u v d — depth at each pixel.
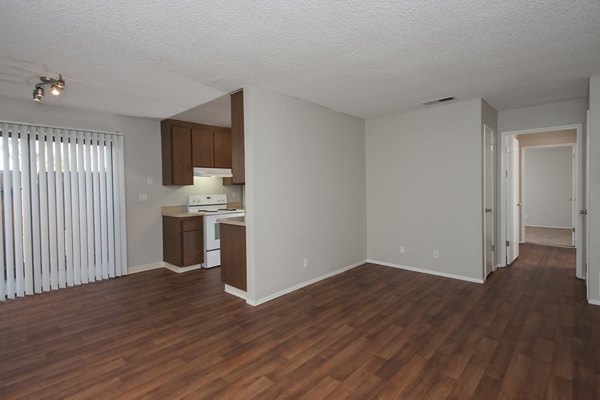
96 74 2.84
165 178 4.89
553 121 4.11
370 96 3.67
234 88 3.30
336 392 1.89
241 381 2.01
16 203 3.59
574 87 3.41
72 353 2.36
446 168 4.13
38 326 2.83
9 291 3.54
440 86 3.33
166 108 4.08
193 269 4.78
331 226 4.27
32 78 2.91
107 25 1.99
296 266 3.75
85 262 4.11
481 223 3.88
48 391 1.92
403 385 1.95
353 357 2.27
